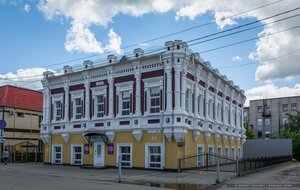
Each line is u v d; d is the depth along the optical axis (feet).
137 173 88.53
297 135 224.53
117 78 106.22
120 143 103.30
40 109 159.12
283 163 162.81
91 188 58.49
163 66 96.22
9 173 88.28
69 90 119.14
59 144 120.98
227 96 138.62
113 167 103.96
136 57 101.76
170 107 93.56
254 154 181.37
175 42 94.63
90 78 112.98
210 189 61.57
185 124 93.40
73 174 86.69
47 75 125.59
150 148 97.45
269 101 313.12
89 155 110.83
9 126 144.87
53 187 58.65
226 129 132.77
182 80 94.53
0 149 135.33
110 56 108.37
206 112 111.14
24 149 144.15
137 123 99.19
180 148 93.81
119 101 104.94
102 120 107.76
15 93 153.17
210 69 112.98
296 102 301.22
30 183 64.18
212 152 115.75
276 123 306.76
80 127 114.01
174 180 74.08
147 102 98.58
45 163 124.16
